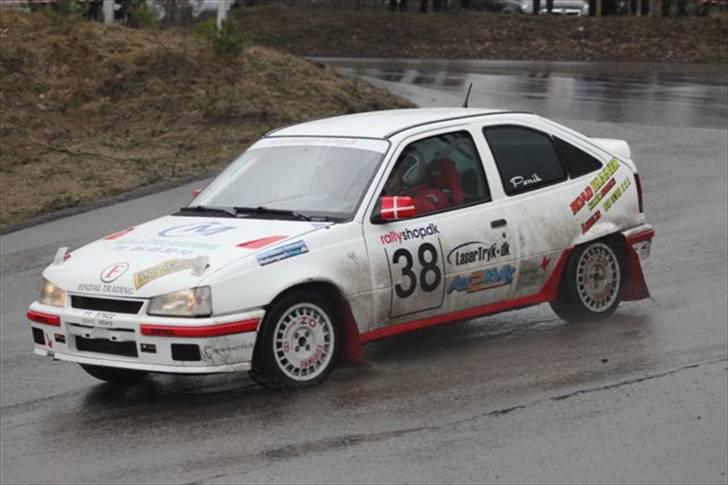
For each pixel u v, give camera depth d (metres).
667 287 21.33
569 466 12.84
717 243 24.67
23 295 23.75
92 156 36.31
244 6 82.75
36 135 37.72
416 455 13.20
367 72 58.75
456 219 17.09
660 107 44.84
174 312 14.80
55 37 43.19
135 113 39.84
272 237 15.68
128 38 44.59
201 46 44.31
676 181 31.52
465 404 14.95
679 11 73.62
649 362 16.61
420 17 74.88
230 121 39.41
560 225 18.25
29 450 14.07
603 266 18.92
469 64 63.75
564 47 68.06
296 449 13.48
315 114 40.59
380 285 16.22
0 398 16.58
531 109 44.53
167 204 31.48
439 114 18.23
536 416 14.43
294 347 15.56
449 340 18.42
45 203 32.06
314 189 16.91
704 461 12.96
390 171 16.80
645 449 13.33
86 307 15.43
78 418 15.34
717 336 17.92
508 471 12.71
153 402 15.88
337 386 15.85
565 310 18.67
